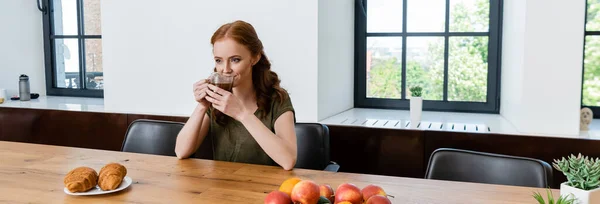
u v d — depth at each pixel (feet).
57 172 5.15
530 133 7.58
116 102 10.30
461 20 9.95
